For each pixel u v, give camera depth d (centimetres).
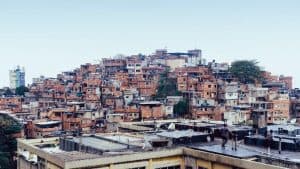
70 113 13188
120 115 13225
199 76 16950
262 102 13812
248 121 11531
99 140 6300
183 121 9119
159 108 13500
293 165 4516
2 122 10681
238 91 15200
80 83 17788
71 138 6462
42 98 17775
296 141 5459
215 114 13462
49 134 11788
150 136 6512
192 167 5434
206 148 5559
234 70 17938
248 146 5816
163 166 5456
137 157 5250
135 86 17362
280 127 6888
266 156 4944
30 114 14300
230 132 6328
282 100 13812
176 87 16462
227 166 4884
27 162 6281
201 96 15175
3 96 17962
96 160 4959
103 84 16875
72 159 4919
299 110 14412
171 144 5962
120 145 5841
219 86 15338
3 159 9712
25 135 12219
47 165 5412
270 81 18625
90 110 13675
